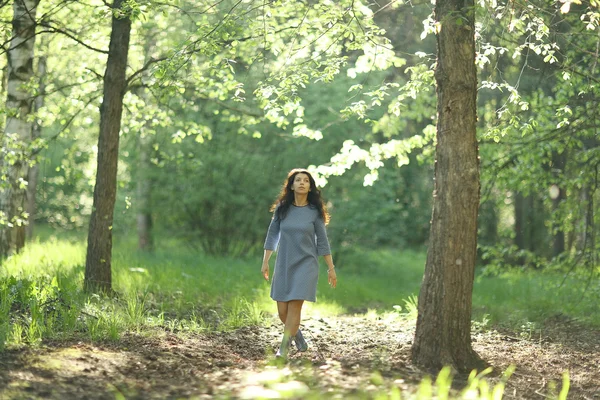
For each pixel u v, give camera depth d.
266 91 8.97
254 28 9.64
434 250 6.49
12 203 13.20
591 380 6.66
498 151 12.95
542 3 9.13
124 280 11.48
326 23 9.23
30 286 8.17
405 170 28.61
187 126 12.65
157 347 6.88
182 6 11.05
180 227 21.34
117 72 10.27
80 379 5.34
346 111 9.34
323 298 13.12
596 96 10.83
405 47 15.71
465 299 6.45
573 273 12.58
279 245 6.97
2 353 5.87
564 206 12.91
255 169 20.39
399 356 6.72
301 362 6.26
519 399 5.68
